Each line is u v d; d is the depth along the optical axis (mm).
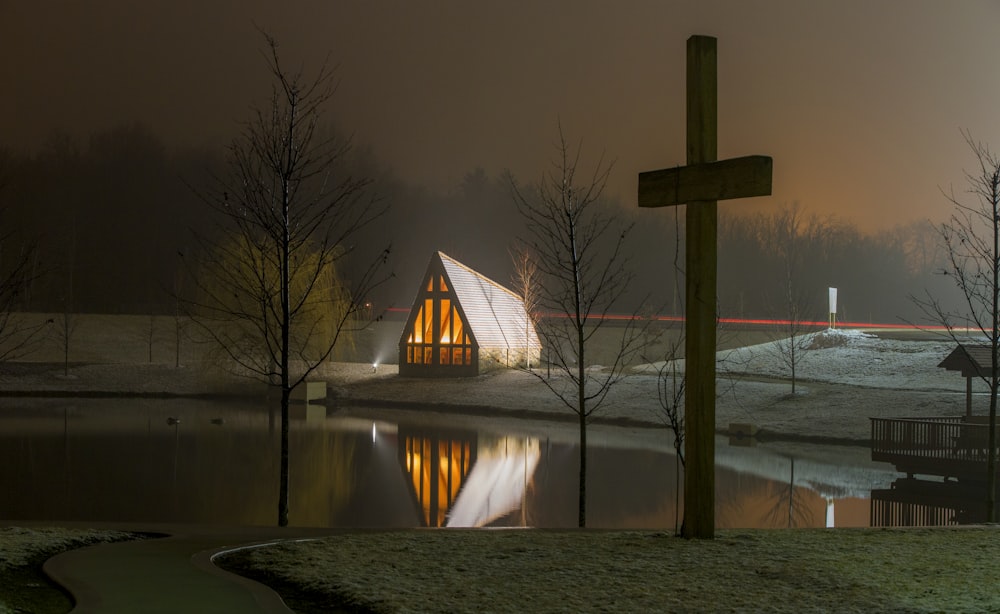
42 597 8203
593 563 9688
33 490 27750
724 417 47375
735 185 10789
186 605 7797
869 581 8781
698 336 11438
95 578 8766
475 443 40156
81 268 108625
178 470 31828
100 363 67875
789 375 55688
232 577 8852
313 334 57500
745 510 25688
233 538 11391
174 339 80000
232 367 60469
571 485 30000
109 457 34375
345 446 38594
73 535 11180
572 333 81500
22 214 107062
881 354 57594
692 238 11375
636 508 25984
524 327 66562
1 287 27125
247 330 55500
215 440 39562
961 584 8664
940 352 56281
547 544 10969
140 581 8664
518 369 63125
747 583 8734
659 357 73188
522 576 9039
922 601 7980
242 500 26688
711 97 11312
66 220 111438
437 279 63656
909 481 29172
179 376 64188
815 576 8992
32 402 54781
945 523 23703
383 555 10125
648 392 52750
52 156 116312
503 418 50250
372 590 8430
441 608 7801
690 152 11344
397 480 30719
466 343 62375
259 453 36062
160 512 24547
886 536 12047
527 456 36531
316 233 59188
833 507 26234
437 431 44125
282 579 9062
